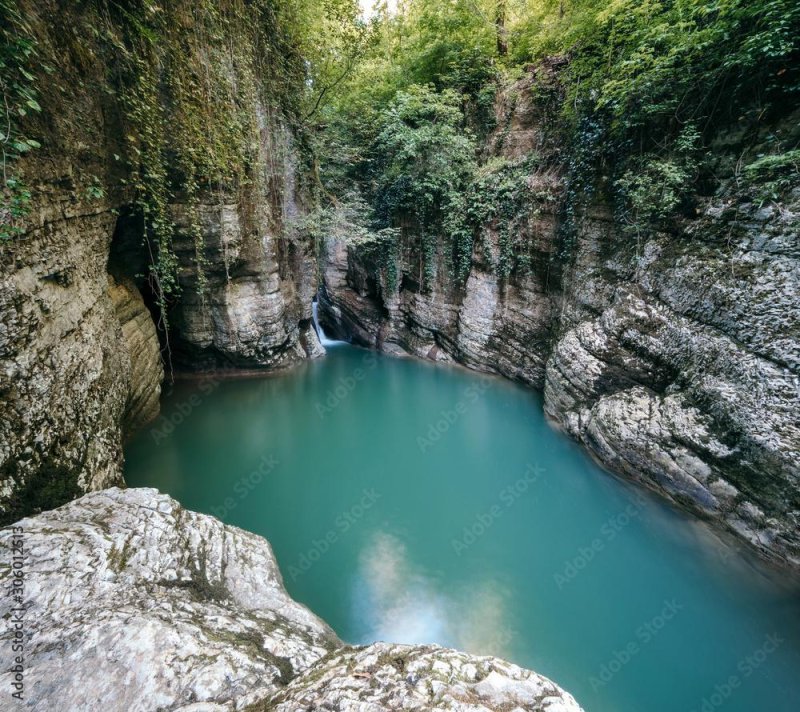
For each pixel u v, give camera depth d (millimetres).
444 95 12133
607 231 8617
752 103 5828
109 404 5816
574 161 9555
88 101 5672
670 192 6824
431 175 12742
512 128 11680
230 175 9539
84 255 5668
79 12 5387
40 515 3850
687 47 6074
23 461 3830
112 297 7633
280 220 12062
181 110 7875
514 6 12773
